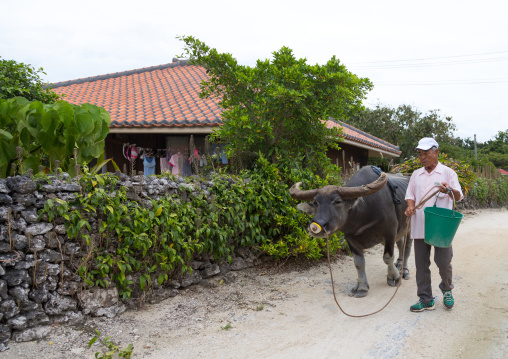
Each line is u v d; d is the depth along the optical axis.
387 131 24.41
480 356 3.69
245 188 6.33
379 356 3.73
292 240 6.52
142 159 10.98
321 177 7.64
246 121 6.59
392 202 5.32
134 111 10.66
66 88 14.30
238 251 6.38
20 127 5.04
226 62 6.84
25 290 4.02
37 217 4.16
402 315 4.65
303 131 7.23
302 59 6.88
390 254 5.45
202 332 4.28
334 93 6.77
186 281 5.49
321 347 3.93
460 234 9.93
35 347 3.84
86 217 4.52
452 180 4.59
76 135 5.05
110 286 4.65
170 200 5.27
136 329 4.32
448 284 4.73
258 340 4.09
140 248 4.91
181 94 12.10
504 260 7.14
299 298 5.28
